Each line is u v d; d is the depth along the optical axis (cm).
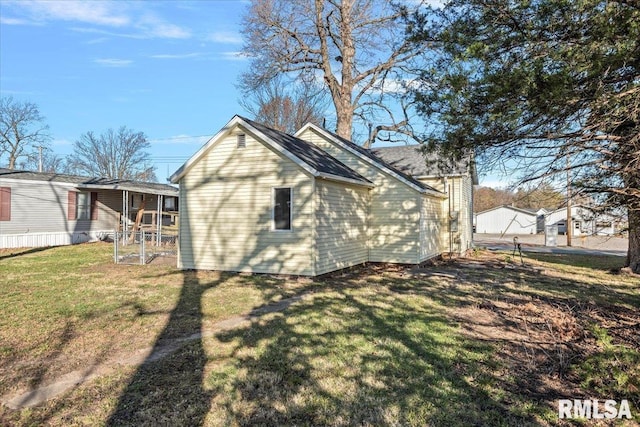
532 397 375
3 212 1831
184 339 551
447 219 1747
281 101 3722
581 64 365
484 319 660
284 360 466
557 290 941
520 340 545
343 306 750
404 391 386
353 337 554
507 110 416
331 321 640
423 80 538
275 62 2316
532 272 1269
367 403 360
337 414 340
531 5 392
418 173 1731
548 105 389
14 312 687
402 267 1363
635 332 568
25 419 332
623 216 475
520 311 716
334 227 1164
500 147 479
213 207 1169
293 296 845
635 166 399
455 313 701
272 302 785
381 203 1412
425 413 342
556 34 397
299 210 1062
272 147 1088
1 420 330
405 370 437
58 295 833
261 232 1109
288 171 1073
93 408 352
